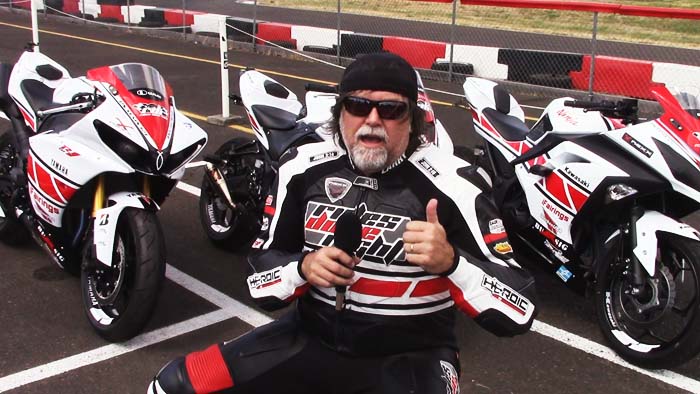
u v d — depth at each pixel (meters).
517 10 20.41
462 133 9.35
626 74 11.35
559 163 4.70
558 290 5.31
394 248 2.45
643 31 17.66
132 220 4.10
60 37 16.22
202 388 2.64
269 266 2.59
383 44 13.80
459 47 12.87
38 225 4.80
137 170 4.18
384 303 2.48
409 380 2.49
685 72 10.89
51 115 4.80
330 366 2.59
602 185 4.36
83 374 4.00
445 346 2.60
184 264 5.42
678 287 5.00
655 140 4.21
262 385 2.65
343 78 2.48
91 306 4.35
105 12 18.55
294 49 15.25
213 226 5.73
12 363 4.07
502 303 2.43
